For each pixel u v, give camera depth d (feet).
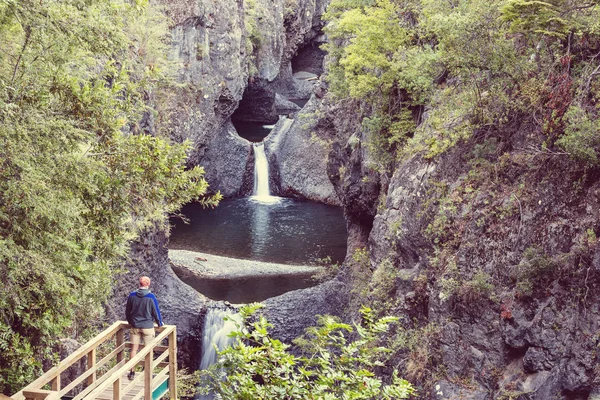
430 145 74.13
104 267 45.91
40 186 34.96
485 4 64.28
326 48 124.06
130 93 45.60
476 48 63.87
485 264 60.39
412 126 91.50
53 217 36.19
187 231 144.87
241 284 111.65
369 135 99.14
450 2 84.74
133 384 36.06
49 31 36.96
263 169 183.93
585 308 50.85
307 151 177.88
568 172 56.24
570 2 61.11
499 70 64.13
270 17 218.38
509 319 55.67
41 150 37.09
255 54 215.92
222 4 160.04
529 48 64.80
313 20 273.13
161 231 100.58
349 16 95.96
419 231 71.67
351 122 119.14
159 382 38.63
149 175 42.34
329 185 173.88
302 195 177.37
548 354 52.11
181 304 99.76
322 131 162.71
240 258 126.93
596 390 48.83
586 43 59.77
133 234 72.59
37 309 38.78
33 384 30.19
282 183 180.04
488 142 65.57
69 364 33.91
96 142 41.09
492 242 60.39
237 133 196.44
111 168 40.98
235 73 168.35
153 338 40.11
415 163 78.18
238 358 25.43
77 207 38.65
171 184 43.19
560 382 51.16
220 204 171.12
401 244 74.95
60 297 38.81
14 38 42.32
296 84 268.00
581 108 56.39
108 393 37.14
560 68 60.70
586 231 53.06
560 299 52.60
